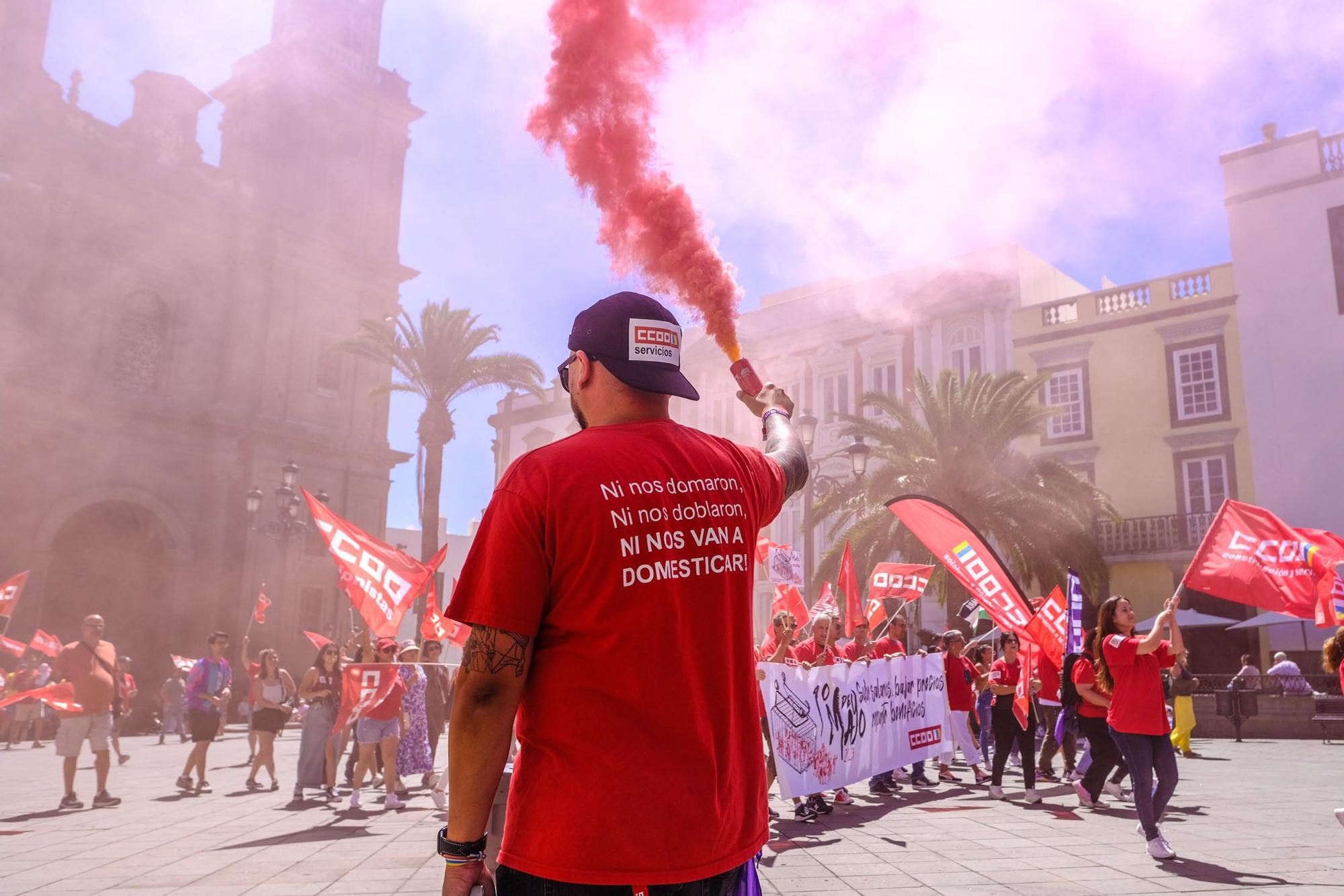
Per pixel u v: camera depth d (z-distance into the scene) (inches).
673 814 53.6
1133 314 1133.7
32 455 1032.2
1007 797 376.2
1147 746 247.0
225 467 1171.9
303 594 1208.2
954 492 884.6
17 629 992.2
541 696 55.4
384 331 1103.6
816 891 206.8
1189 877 220.2
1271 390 1035.9
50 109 1083.9
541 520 55.1
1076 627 354.9
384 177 1416.1
